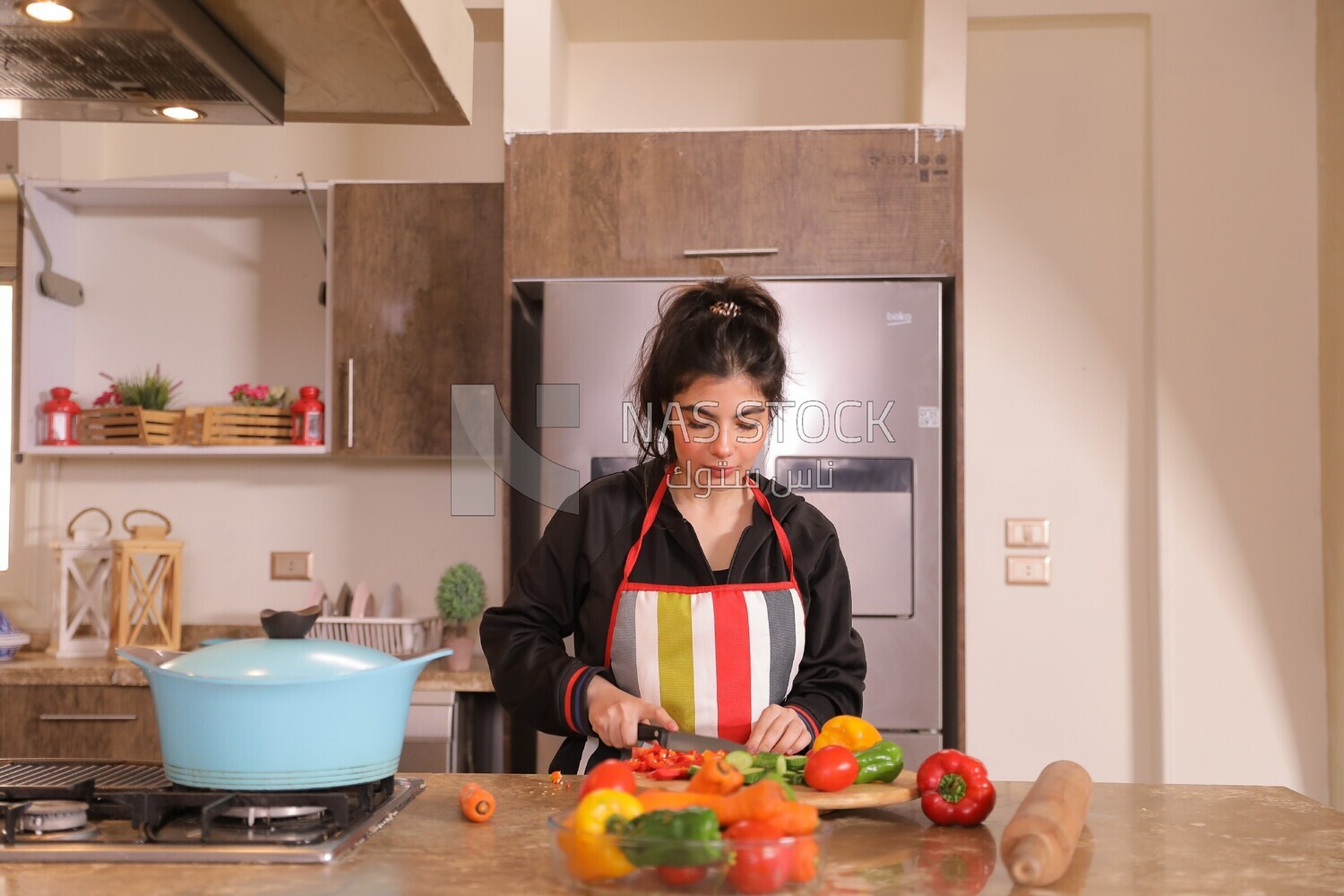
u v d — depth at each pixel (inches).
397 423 119.0
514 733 110.1
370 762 45.4
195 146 133.7
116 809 43.4
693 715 61.3
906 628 104.5
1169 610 124.3
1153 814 49.2
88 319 132.6
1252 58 126.2
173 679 43.2
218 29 44.8
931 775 46.4
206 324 132.6
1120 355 127.5
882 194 107.3
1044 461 127.3
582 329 106.7
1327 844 44.0
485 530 129.9
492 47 131.6
